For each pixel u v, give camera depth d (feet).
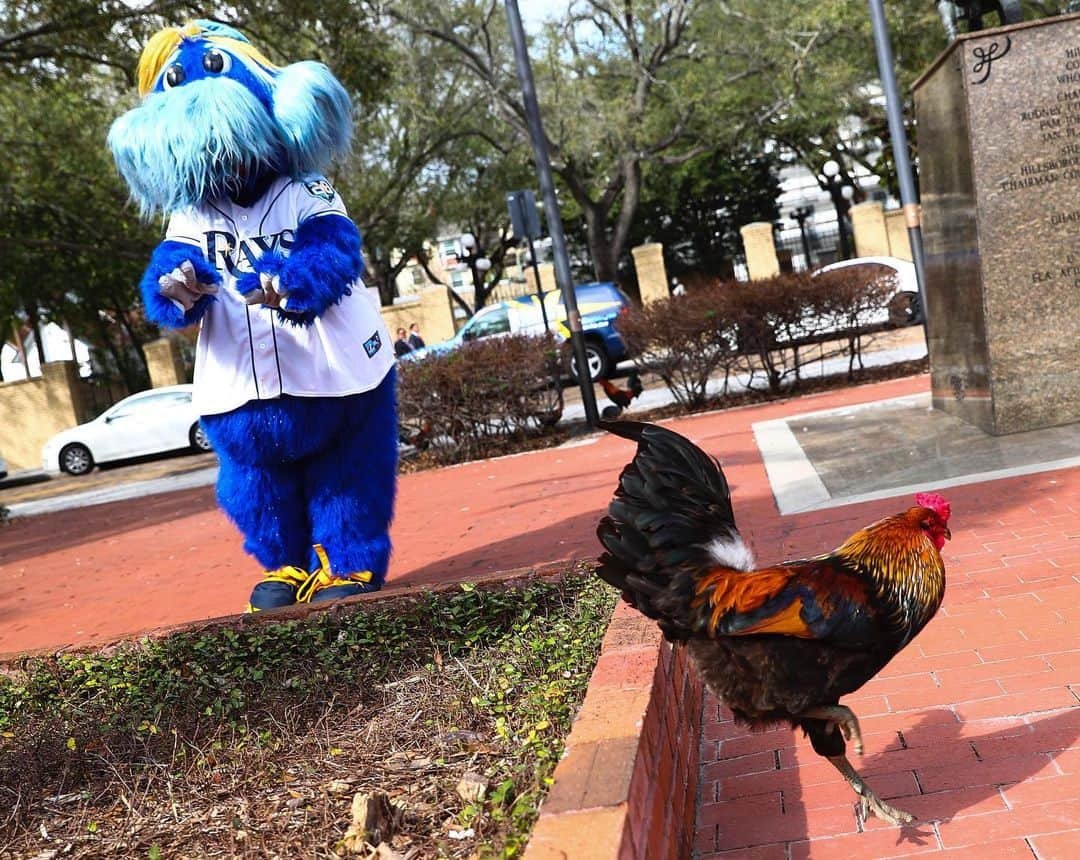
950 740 12.95
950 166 29.32
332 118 19.62
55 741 14.83
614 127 93.56
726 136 102.06
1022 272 27.35
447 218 116.67
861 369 49.34
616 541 11.52
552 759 11.30
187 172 18.57
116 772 13.33
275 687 15.80
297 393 19.49
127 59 58.70
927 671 14.92
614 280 106.32
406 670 15.96
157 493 58.54
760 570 11.14
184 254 18.85
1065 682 13.76
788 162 143.95
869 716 14.03
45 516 56.39
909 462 27.17
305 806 12.01
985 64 26.86
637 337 47.93
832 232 143.02
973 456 26.30
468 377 45.85
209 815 12.14
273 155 19.17
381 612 17.79
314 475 20.84
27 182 75.15
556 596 17.37
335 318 19.98
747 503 26.55
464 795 11.42
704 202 145.38
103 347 117.70
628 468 11.96
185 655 17.51
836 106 104.42
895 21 88.12
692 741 13.84
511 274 156.76
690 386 57.36
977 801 11.55
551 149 96.02
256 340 19.40
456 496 37.22
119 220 78.59
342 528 20.72
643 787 9.50
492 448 47.42
